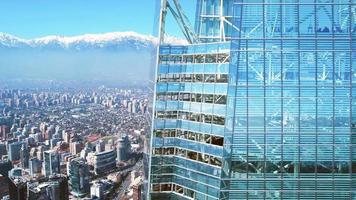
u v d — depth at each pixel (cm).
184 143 7669
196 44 7531
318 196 6794
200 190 7400
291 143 6731
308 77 6719
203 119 7381
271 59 6762
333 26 6762
